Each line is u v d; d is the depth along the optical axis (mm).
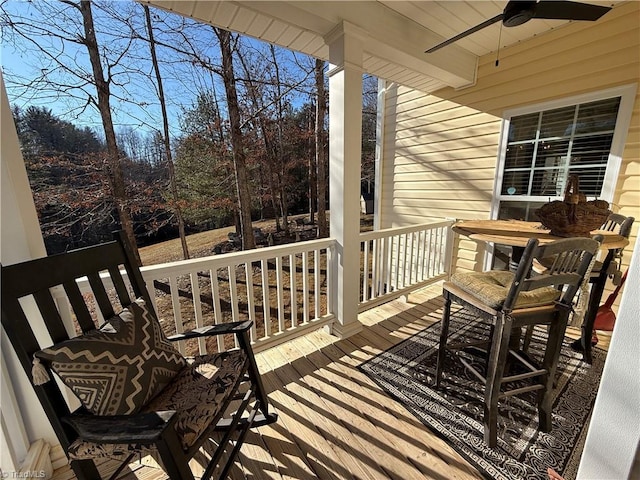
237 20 2078
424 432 1531
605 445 678
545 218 1872
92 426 914
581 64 2604
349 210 2391
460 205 3773
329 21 2057
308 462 1377
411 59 2654
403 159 4469
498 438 1481
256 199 8852
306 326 2402
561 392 1796
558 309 1369
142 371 1181
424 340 2457
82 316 1187
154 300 1655
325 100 9195
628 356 625
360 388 1874
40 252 1291
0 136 1149
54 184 6137
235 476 1316
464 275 1661
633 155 2402
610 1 2324
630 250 2475
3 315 928
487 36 2844
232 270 1945
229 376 1312
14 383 1236
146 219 7504
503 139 3221
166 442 867
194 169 7750
